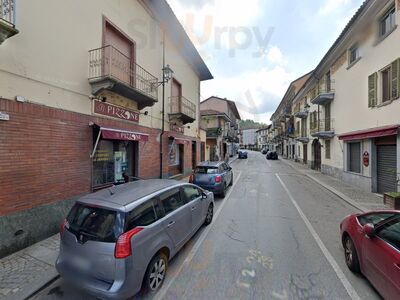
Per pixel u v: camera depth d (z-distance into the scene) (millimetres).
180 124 13352
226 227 5582
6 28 3680
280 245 4574
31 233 4543
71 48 5633
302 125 24641
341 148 12977
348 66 11828
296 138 25797
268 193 9602
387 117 8625
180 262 3930
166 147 11398
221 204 7809
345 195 9016
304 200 8422
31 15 4602
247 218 6277
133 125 8406
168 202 3861
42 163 4816
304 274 3537
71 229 3111
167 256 3553
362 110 10492
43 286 3303
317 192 9906
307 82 19641
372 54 9695
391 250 2664
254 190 10227
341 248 4438
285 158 35781
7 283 3316
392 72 8250
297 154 28547
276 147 54062
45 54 4918
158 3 9445
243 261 3947
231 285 3270
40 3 4805
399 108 7914
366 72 10188
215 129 25531
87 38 6172
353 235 3588
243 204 7797
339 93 13219
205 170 8930
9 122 4172
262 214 6656
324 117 15922
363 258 3258
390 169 8711
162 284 3316
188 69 14898
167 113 11477
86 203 3188
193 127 16125
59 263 3158
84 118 6031
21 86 4402
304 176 15031
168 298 3004
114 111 7270
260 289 3174
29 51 4566
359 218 3775
